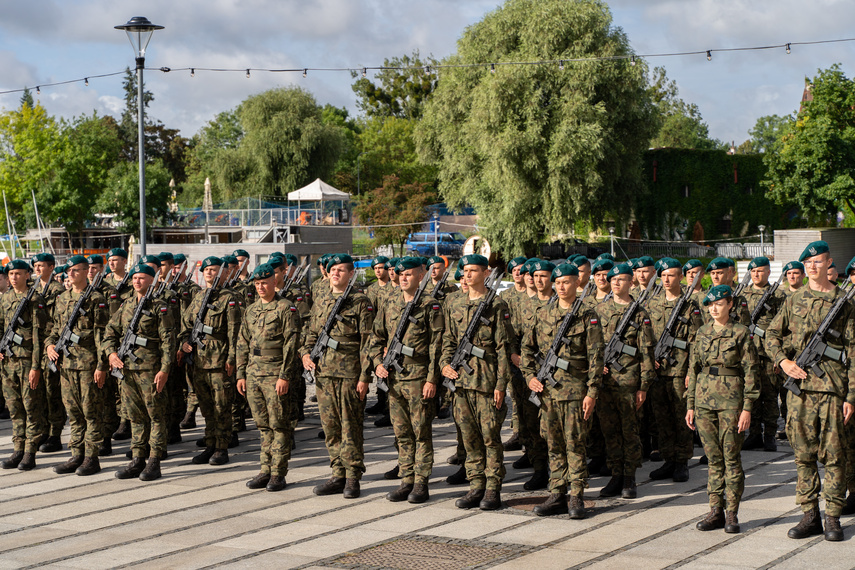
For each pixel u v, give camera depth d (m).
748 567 6.61
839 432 7.29
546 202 41.12
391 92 95.00
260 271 9.53
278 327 9.50
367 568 6.84
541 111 40.56
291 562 7.04
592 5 41.84
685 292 9.66
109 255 11.90
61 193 50.44
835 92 44.50
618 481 8.95
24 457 10.66
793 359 7.68
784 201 47.22
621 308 9.15
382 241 54.41
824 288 7.60
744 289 11.49
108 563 7.12
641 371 8.86
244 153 63.00
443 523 8.08
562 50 41.69
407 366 8.84
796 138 44.97
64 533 8.01
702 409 7.67
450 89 47.97
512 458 10.95
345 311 9.19
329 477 10.02
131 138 99.69
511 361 8.76
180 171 99.88
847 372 7.30
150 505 8.94
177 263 13.11
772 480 9.37
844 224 52.91
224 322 10.72
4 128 55.34
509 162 40.66
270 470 9.59
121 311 10.25
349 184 71.19
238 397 11.59
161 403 10.12
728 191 57.88
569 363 8.21
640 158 45.75
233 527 8.09
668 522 7.92
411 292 8.98
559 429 8.30
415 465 8.88
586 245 52.03
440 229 55.62
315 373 9.21
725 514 7.71
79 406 10.38
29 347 10.66
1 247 50.00
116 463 10.88
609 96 42.06
